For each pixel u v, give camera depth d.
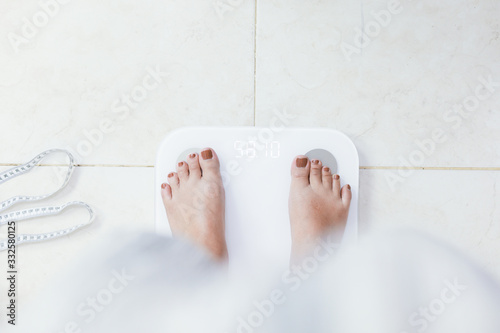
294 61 0.75
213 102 0.75
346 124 0.75
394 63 0.75
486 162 0.75
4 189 0.74
